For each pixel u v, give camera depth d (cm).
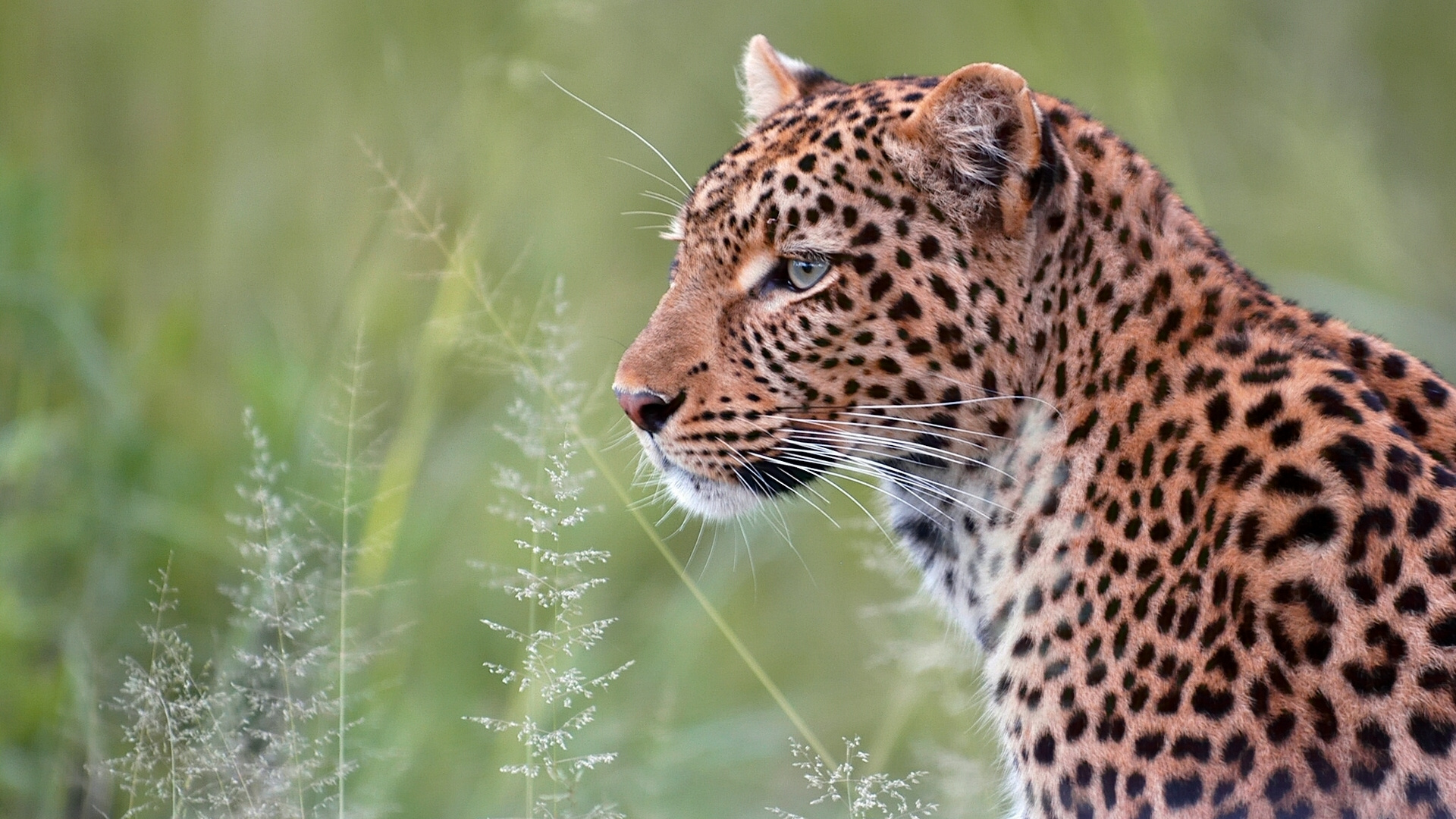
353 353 1222
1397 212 1709
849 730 1143
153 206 1545
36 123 1547
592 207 1550
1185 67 1744
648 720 1112
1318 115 1698
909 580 1145
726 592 1276
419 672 1140
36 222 1330
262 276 1487
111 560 1147
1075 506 815
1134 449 804
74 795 971
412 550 1162
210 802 891
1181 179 1481
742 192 871
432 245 1430
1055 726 801
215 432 1293
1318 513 747
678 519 1318
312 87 1617
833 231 841
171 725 886
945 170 829
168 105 1581
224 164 1564
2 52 1569
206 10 1611
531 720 895
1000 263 832
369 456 1185
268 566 995
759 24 1714
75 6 1581
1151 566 782
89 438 1238
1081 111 890
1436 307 1617
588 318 1424
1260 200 1642
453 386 1392
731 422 879
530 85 1538
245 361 1291
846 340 848
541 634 907
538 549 919
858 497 1323
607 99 1647
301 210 1538
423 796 1038
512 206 1495
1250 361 796
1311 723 726
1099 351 822
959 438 849
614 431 1297
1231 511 764
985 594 864
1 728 1013
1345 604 731
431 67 1625
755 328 869
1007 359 836
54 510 1180
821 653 1256
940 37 1706
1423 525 734
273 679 993
